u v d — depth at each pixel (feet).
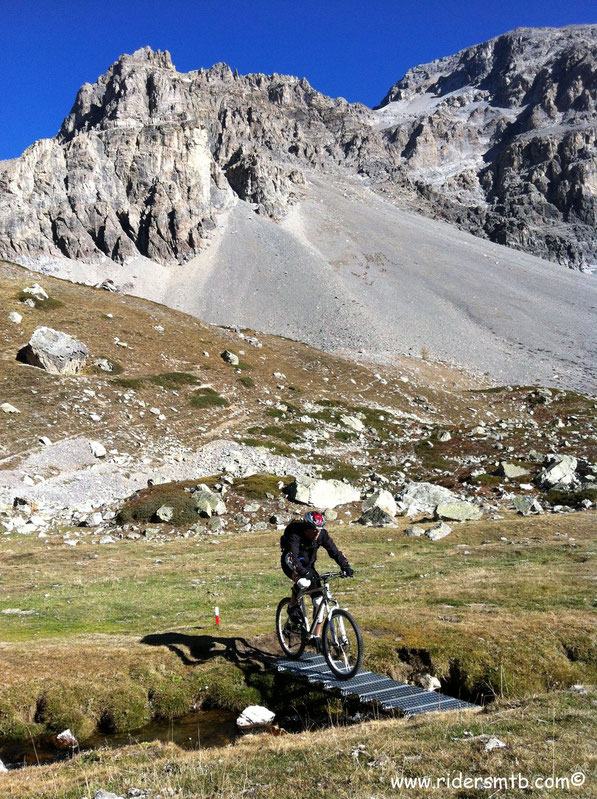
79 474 167.32
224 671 40.42
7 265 355.36
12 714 36.52
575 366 571.69
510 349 602.44
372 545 118.42
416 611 53.98
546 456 210.18
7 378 208.13
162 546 120.67
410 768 22.34
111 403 220.84
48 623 59.26
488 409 372.38
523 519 138.92
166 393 249.55
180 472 185.98
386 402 341.21
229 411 255.70
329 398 316.60
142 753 28.60
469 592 64.23
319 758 24.70
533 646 44.98
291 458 216.13
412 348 580.71
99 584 83.61
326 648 35.09
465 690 41.47
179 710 37.99
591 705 30.35
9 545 117.50
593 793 19.56
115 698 38.14
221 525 142.51
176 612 63.67
